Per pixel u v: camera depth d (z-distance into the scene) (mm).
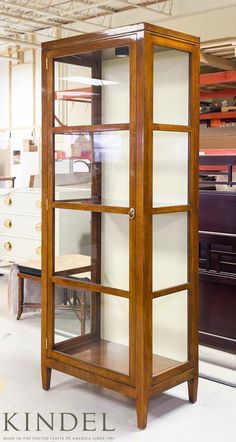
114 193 3100
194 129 3102
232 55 7027
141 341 2852
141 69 2764
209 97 8172
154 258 2980
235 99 8453
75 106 3197
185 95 3078
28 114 11883
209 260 3912
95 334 3215
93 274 3225
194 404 3229
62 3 8711
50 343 3340
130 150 2861
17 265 4953
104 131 3043
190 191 3115
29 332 4586
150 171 2838
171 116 3035
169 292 3006
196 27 8438
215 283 3910
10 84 12219
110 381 3012
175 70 3012
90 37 2998
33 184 6242
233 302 3826
